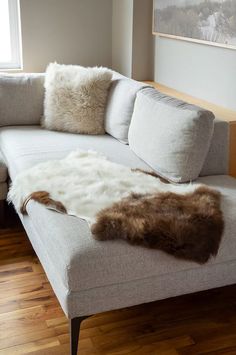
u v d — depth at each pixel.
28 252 2.53
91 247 1.65
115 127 2.87
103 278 1.66
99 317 2.01
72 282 1.62
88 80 2.97
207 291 2.22
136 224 1.70
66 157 2.49
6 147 2.82
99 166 2.33
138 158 2.58
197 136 2.18
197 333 1.93
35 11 3.64
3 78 3.15
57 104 3.03
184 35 3.09
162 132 2.33
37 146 2.72
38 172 2.27
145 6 3.49
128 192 2.02
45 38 3.74
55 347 1.83
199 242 1.74
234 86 2.69
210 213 1.82
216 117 2.48
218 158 2.39
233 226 1.84
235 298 2.17
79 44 3.87
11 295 2.15
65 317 2.01
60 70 3.08
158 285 1.76
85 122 3.00
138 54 3.61
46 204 1.95
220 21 2.69
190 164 2.21
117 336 1.90
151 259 1.71
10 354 1.79
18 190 2.22
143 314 2.04
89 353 1.80
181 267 1.77
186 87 3.21
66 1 3.70
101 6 3.83
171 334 1.92
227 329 1.96
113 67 4.02
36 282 2.26
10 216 2.94
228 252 1.84
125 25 3.65
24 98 3.15
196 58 3.04
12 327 1.93
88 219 1.80
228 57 2.71
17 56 3.86
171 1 3.18
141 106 2.61
